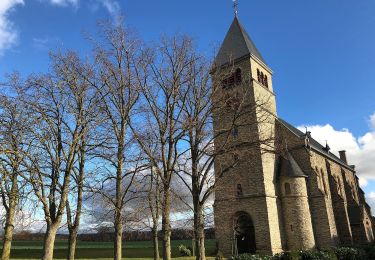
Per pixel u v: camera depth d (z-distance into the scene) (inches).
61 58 1216.8
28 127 741.9
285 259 798.5
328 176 1990.7
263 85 1800.0
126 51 898.7
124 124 861.2
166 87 891.4
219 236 1571.1
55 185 745.0
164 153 845.2
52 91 802.2
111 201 783.7
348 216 2049.7
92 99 839.1
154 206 852.6
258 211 1499.8
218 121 986.1
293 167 1642.5
